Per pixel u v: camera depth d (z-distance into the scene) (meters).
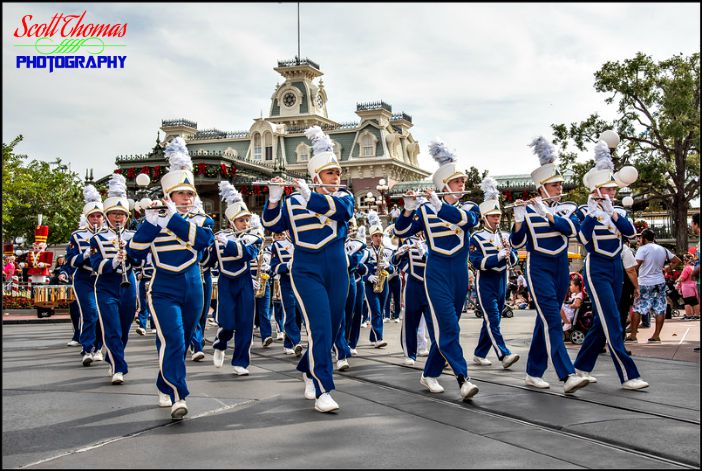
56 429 6.43
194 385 8.82
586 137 34.75
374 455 5.49
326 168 7.71
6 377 9.55
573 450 5.55
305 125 61.44
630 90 33.34
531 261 8.34
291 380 9.26
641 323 16.39
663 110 33.41
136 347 13.49
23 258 33.41
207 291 11.52
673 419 6.49
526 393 7.92
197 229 7.40
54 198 42.50
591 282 8.36
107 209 9.19
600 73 34.06
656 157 34.12
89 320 10.79
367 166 56.16
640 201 36.62
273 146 58.75
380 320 13.16
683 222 34.75
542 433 6.11
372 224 13.25
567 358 7.94
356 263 10.90
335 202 7.32
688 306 19.05
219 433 6.25
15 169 33.44
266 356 12.00
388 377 9.23
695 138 33.28
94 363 11.00
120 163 35.97
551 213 8.33
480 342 10.47
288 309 11.84
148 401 7.75
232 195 11.08
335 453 5.56
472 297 25.25
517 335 15.40
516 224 8.38
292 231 7.43
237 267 9.92
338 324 7.55
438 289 7.89
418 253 10.41
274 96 63.44
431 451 5.59
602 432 6.03
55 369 10.35
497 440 5.90
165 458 5.47
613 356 8.19
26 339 15.45
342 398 7.81
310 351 7.24
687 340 13.58
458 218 8.04
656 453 5.42
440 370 8.16
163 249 7.30
